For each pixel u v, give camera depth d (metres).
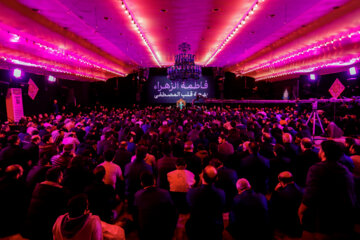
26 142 6.54
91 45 12.90
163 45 13.70
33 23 7.88
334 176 2.00
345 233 1.99
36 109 17.05
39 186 2.94
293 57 13.57
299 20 8.89
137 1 7.35
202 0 7.36
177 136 6.45
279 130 6.38
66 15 8.16
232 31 10.42
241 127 8.21
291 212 2.98
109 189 3.10
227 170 3.81
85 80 23.47
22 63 12.03
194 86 25.42
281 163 4.35
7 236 3.22
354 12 7.19
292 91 20.66
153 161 4.70
